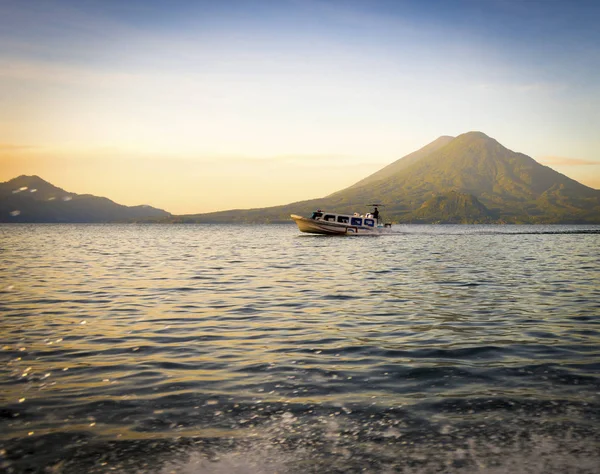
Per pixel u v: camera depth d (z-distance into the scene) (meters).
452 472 5.18
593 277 26.05
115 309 16.58
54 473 5.27
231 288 22.12
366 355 10.38
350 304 17.47
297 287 22.41
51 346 11.33
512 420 6.60
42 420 6.75
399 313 15.62
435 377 8.73
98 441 6.06
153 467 5.39
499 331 12.79
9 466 5.42
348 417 6.79
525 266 32.88
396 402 7.40
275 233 151.12
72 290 21.44
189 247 63.19
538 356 10.19
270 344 11.48
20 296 19.59
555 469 5.22
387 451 5.71
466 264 34.56
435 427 6.39
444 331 12.83
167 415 6.92
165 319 14.74
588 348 10.85
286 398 7.63
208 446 5.90
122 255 46.47
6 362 9.92
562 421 6.55
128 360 10.08
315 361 9.91
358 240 77.19
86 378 8.79
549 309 16.22
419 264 34.66
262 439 6.09
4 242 79.12
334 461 5.48
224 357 10.29
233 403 7.41
